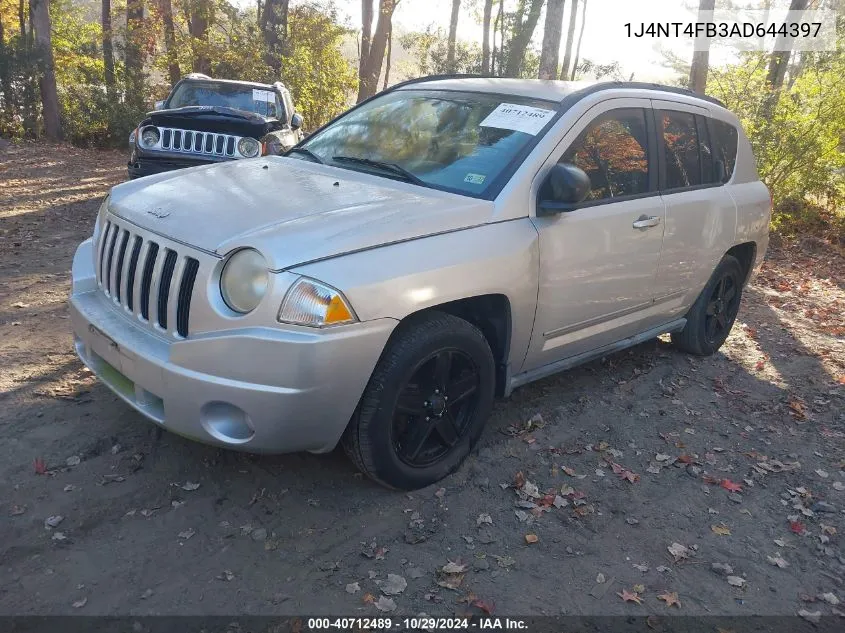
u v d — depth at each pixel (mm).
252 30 19969
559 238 3746
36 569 2797
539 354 3973
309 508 3307
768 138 10969
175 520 3148
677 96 4824
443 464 3562
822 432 4594
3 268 6473
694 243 4789
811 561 3324
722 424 4598
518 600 2875
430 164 3855
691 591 3037
